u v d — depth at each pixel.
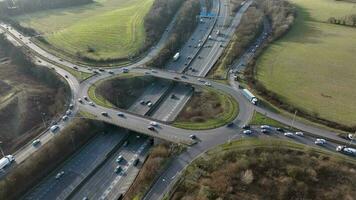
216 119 161.00
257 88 188.62
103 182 141.12
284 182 120.25
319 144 142.62
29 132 165.88
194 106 186.62
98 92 191.12
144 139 164.50
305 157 132.50
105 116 168.50
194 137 148.12
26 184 136.75
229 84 197.12
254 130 152.00
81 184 139.88
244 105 172.88
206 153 138.12
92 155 155.00
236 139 146.00
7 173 137.25
